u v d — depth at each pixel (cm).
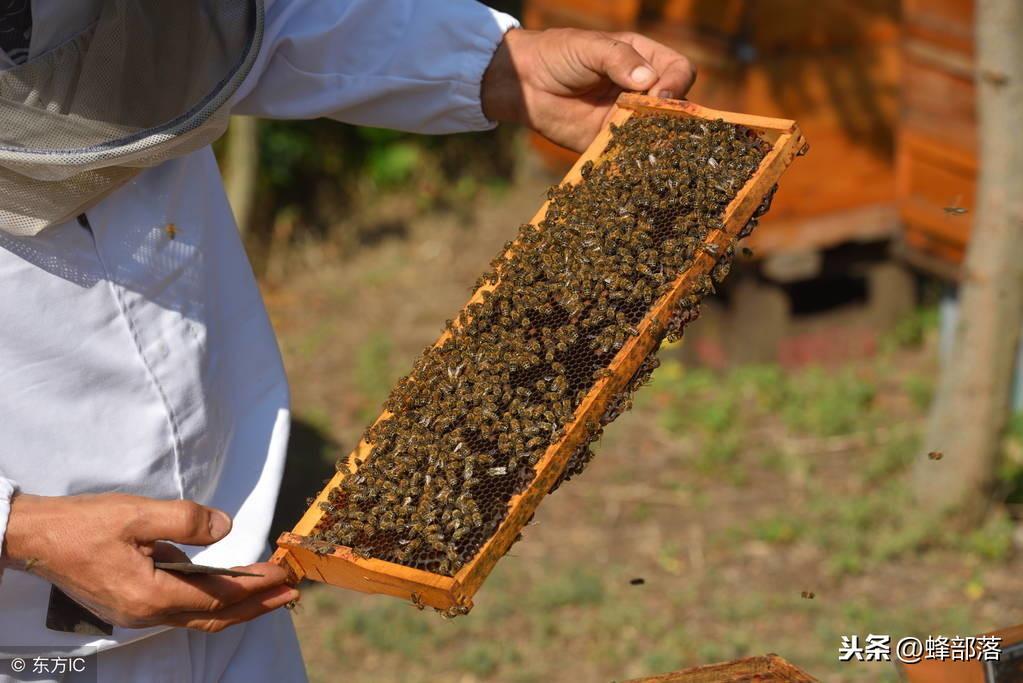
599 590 492
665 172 218
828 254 670
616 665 449
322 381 732
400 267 895
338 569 183
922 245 598
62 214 185
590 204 221
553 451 187
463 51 245
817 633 450
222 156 891
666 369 692
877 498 536
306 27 237
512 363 199
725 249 212
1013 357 493
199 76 184
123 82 177
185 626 181
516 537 185
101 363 199
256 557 219
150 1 178
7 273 188
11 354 191
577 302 206
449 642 475
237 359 230
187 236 212
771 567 505
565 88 248
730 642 447
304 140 977
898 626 444
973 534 507
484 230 945
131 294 202
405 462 190
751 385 650
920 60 568
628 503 566
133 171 188
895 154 621
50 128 175
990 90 465
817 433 608
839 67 595
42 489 197
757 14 573
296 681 241
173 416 207
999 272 479
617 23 629
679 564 513
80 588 175
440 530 179
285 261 913
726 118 227
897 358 673
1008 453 563
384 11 241
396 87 244
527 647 466
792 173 613
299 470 625
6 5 175
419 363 210
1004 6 454
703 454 594
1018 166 465
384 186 1016
